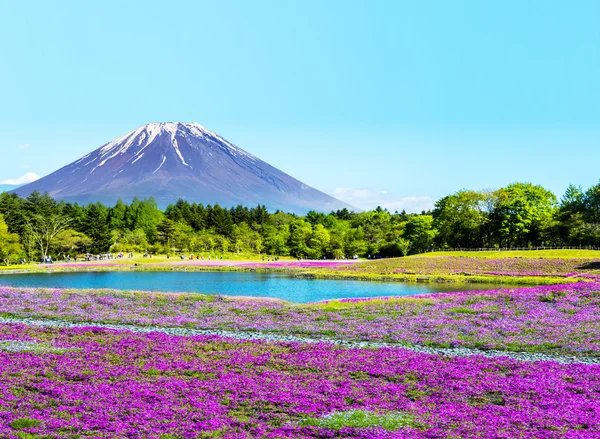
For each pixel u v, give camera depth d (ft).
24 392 59.93
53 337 89.15
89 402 56.75
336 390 62.90
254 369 71.72
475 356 80.59
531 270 253.24
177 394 60.49
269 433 49.88
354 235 519.19
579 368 73.00
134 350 80.79
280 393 61.21
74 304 128.06
